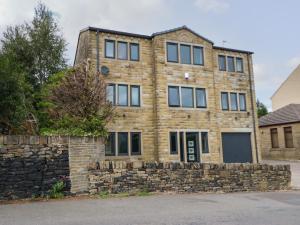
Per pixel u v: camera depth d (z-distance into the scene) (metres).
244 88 24.64
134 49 21.14
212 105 22.62
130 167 11.44
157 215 7.93
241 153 23.73
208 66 22.91
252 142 24.23
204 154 21.81
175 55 21.92
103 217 7.63
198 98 22.31
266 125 32.06
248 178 13.57
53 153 10.47
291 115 30.08
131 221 7.23
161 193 11.69
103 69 19.83
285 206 9.63
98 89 15.41
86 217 7.62
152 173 11.75
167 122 20.88
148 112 20.91
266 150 32.31
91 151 11.24
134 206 9.12
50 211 8.29
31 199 9.88
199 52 22.86
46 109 16.30
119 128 19.89
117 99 20.06
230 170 13.22
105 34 20.28
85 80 15.24
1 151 9.78
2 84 11.49
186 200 10.40
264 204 10.00
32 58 22.95
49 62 23.38
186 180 12.28
